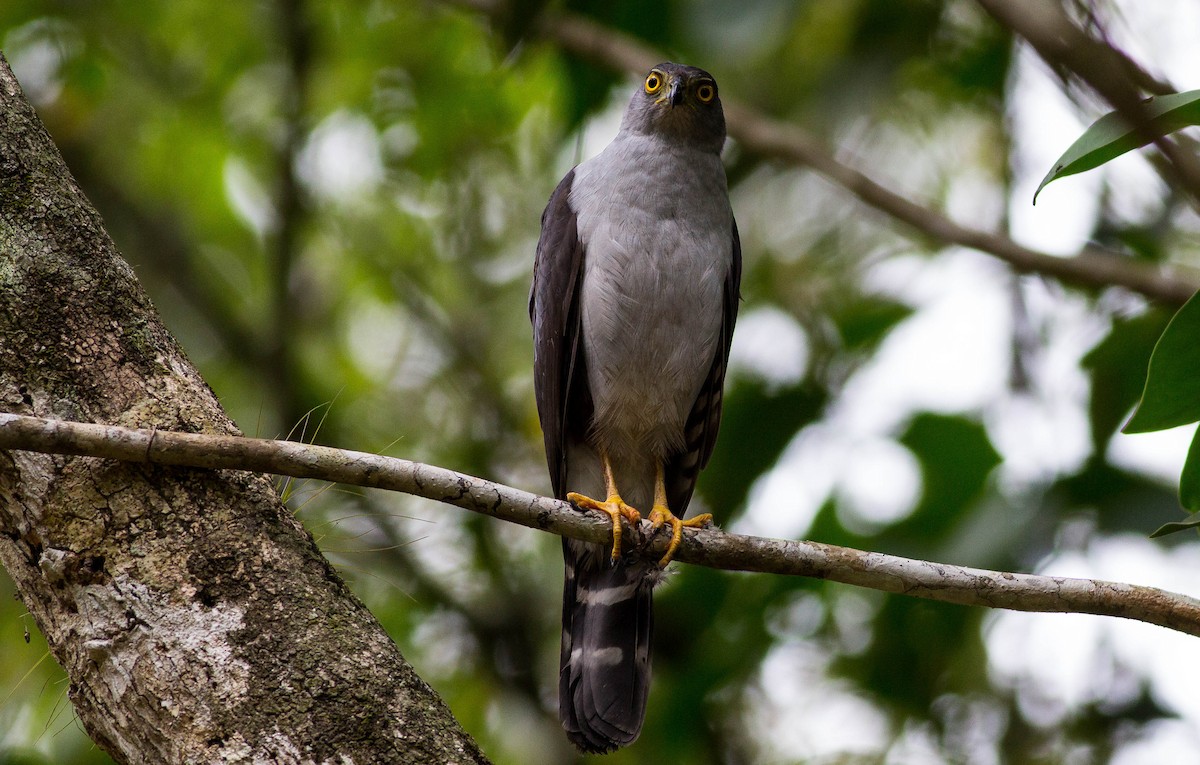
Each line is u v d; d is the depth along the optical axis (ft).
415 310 43.50
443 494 18.20
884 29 34.53
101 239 16.96
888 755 34.60
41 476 15.49
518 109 42.14
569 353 28.58
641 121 29.32
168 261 42.50
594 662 26.76
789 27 32.83
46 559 15.17
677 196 28.17
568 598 27.76
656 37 33.45
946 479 32.07
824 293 40.14
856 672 34.96
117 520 15.38
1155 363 16.46
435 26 41.45
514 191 44.27
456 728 15.48
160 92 42.75
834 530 32.73
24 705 31.60
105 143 42.83
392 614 36.52
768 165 40.40
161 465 15.74
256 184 43.62
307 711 14.65
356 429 41.09
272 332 39.88
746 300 40.50
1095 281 31.19
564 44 34.65
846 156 39.91
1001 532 30.48
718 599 34.63
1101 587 18.92
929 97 40.04
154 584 15.12
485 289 44.29
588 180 29.17
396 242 43.70
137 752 14.80
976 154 40.63
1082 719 33.24
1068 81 14.53
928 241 38.58
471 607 38.83
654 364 28.17
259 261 44.29
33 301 16.07
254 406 40.81
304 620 15.29
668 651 35.63
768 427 35.04
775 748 35.73
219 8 41.86
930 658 34.14
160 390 16.38
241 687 14.65
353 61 41.96
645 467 30.17
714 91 29.63
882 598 34.04
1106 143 14.71
